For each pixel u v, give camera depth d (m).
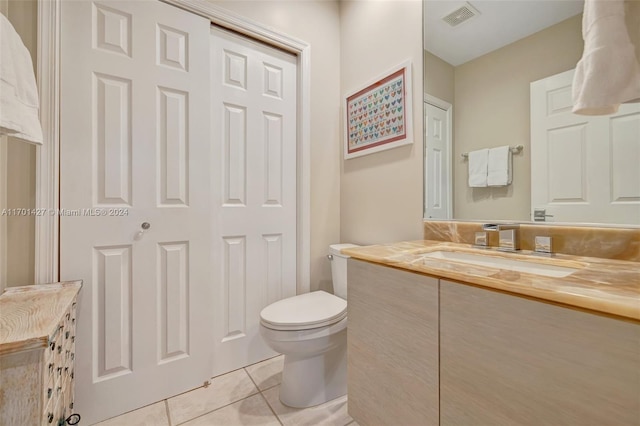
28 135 0.84
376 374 0.97
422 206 1.46
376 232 1.72
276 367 1.64
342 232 1.98
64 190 1.15
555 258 0.91
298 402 1.29
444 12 1.36
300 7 1.81
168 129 1.37
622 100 0.70
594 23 0.73
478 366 0.68
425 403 0.81
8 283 1.05
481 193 1.23
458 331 0.73
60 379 0.85
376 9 1.71
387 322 0.93
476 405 0.69
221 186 1.57
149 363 1.32
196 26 1.44
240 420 1.22
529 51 1.08
